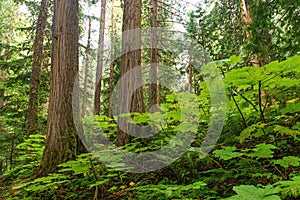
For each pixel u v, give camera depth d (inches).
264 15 175.3
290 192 59.9
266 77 74.4
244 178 91.5
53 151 154.6
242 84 80.0
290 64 67.7
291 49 171.3
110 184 116.2
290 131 76.6
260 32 176.2
